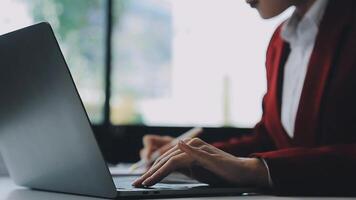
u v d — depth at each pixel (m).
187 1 1.57
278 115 1.05
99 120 1.53
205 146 0.71
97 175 0.55
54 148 0.60
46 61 0.54
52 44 0.52
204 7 1.58
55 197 0.59
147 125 1.56
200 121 1.58
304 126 0.91
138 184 0.63
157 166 0.67
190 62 1.57
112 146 1.54
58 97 0.54
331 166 0.67
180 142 0.70
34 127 0.62
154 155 1.20
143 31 1.56
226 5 1.59
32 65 0.56
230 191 0.65
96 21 1.53
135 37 1.56
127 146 1.55
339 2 0.88
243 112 1.60
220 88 1.59
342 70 0.84
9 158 0.75
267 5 1.00
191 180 0.78
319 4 0.97
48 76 0.54
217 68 1.59
